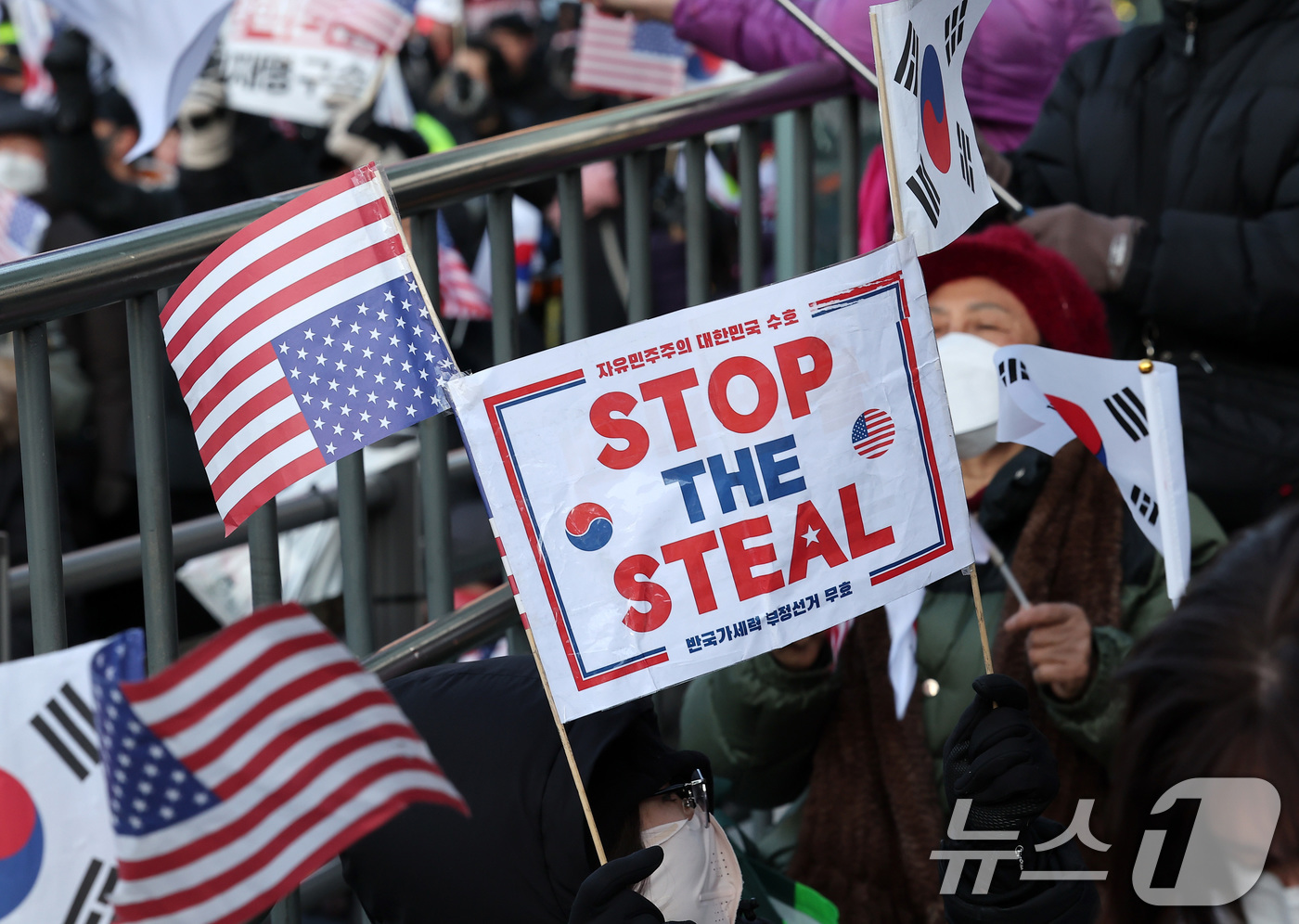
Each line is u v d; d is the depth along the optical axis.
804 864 2.73
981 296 2.76
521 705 1.94
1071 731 2.55
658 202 6.57
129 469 4.89
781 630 1.91
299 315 1.87
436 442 2.63
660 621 1.86
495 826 1.84
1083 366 2.37
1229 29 3.10
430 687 2.03
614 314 6.39
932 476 1.98
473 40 7.51
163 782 1.43
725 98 3.04
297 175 5.19
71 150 5.20
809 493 1.92
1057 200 3.37
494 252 2.67
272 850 1.46
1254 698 1.26
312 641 1.46
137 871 1.44
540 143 2.65
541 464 1.84
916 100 2.01
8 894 1.49
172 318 1.93
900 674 2.64
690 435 1.88
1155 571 2.69
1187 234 3.03
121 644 1.42
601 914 1.70
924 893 2.61
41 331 1.92
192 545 3.11
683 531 1.87
